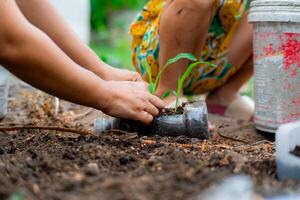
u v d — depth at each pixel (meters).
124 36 3.38
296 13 1.18
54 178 0.77
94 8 3.42
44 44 0.92
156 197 0.68
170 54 1.31
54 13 1.20
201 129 1.12
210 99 1.60
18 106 1.48
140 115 1.09
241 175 0.78
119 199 0.67
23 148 1.00
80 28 2.37
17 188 0.72
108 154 0.90
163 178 0.74
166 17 1.29
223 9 1.41
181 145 1.02
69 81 0.97
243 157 0.88
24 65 0.92
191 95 1.58
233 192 0.68
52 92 0.98
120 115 1.08
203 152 0.98
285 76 1.22
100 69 1.22
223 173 0.77
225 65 1.50
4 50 0.90
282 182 0.77
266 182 0.76
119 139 1.03
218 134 1.31
